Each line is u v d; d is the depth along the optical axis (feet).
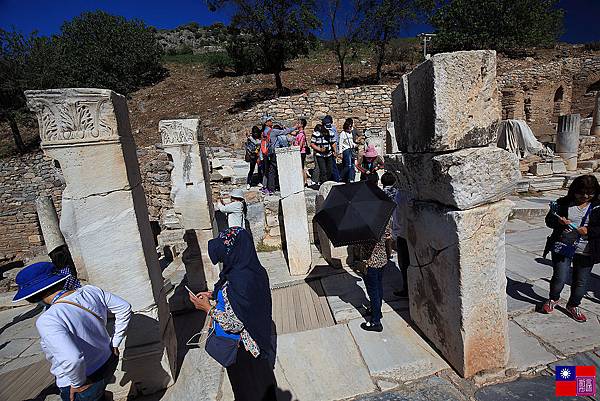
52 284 6.65
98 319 7.04
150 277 8.95
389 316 11.29
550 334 9.54
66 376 6.07
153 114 65.46
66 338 6.07
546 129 60.23
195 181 13.85
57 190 47.16
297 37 60.08
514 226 20.84
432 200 8.57
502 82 59.47
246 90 69.36
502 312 8.14
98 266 8.36
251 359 6.63
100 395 7.12
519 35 71.72
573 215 9.55
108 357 7.25
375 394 8.20
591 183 9.06
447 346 8.71
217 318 6.52
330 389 8.51
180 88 77.61
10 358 13.19
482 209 7.50
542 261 14.88
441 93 7.14
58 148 7.73
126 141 8.63
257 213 21.09
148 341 9.02
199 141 13.89
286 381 8.92
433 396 7.90
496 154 7.39
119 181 8.26
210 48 124.88
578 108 64.13
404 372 8.73
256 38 60.85
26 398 10.40
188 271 14.30
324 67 81.71
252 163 27.30
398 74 71.41
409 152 9.29
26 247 43.19
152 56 90.02
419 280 9.74
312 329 11.19
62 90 7.52
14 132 58.59
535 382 7.96
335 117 48.44
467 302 7.77
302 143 27.27
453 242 7.65
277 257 19.53
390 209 9.15
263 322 6.64
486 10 72.18
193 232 14.12
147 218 9.48
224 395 8.83
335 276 15.35
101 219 8.25
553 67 62.13
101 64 83.41
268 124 25.57
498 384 8.02
